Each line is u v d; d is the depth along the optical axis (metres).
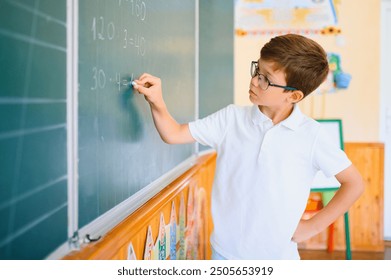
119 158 1.21
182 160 2.08
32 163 0.79
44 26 0.81
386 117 3.69
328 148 1.34
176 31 1.87
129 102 1.29
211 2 2.68
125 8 1.24
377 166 3.59
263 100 1.31
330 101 3.58
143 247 1.37
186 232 1.98
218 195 1.43
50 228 0.86
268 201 1.34
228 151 1.41
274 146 1.33
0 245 0.71
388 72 3.66
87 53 0.99
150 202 1.42
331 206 1.39
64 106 0.89
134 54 1.33
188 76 2.12
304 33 3.55
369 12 3.51
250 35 3.60
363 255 3.57
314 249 3.72
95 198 1.05
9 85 0.72
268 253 1.38
